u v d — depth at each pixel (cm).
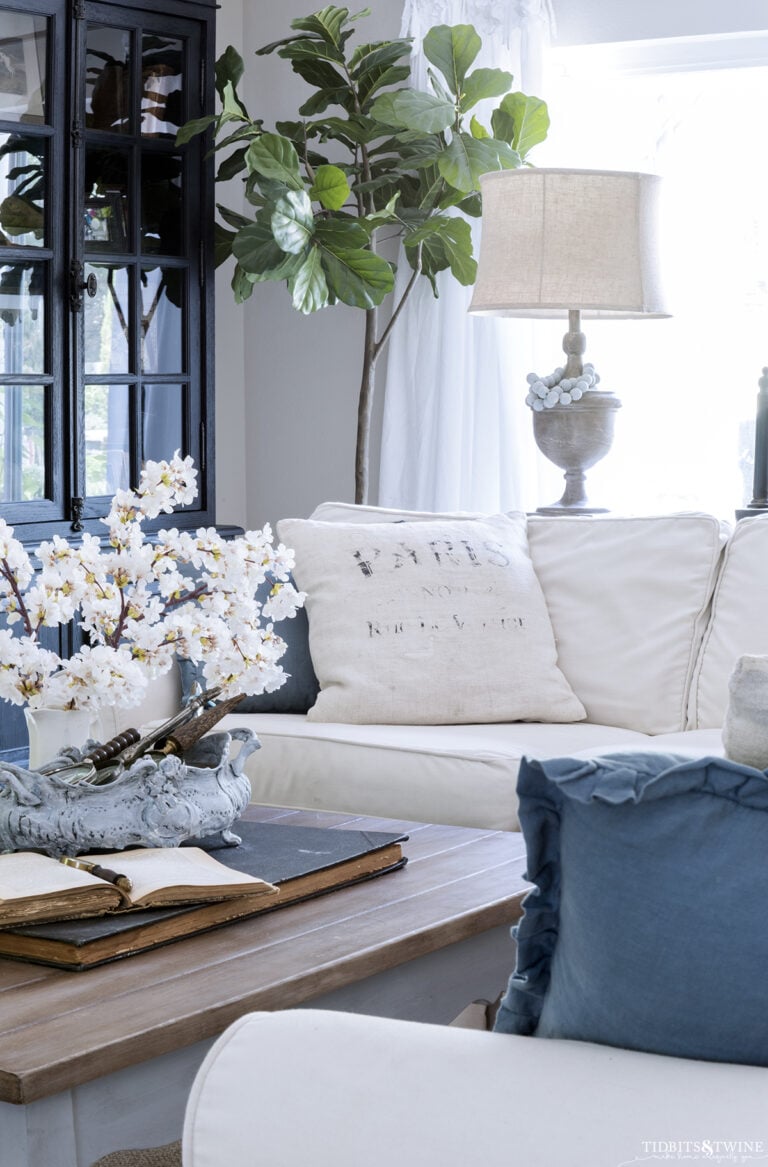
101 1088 114
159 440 410
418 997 149
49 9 366
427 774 242
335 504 317
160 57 399
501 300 339
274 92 473
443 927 147
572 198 334
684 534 289
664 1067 79
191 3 402
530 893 82
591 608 292
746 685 88
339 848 167
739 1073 78
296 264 392
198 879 145
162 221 405
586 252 334
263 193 405
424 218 416
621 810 77
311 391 476
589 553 296
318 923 147
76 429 380
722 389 419
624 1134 74
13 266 366
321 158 440
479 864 173
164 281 407
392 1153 77
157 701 264
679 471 424
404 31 432
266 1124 80
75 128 374
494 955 161
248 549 169
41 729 171
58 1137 110
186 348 412
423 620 276
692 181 420
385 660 271
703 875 77
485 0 419
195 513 420
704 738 258
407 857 177
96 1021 117
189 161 409
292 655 284
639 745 256
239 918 148
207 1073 84
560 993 83
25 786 153
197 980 128
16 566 163
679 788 77
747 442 417
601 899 78
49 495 378
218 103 463
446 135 421
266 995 126
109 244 389
